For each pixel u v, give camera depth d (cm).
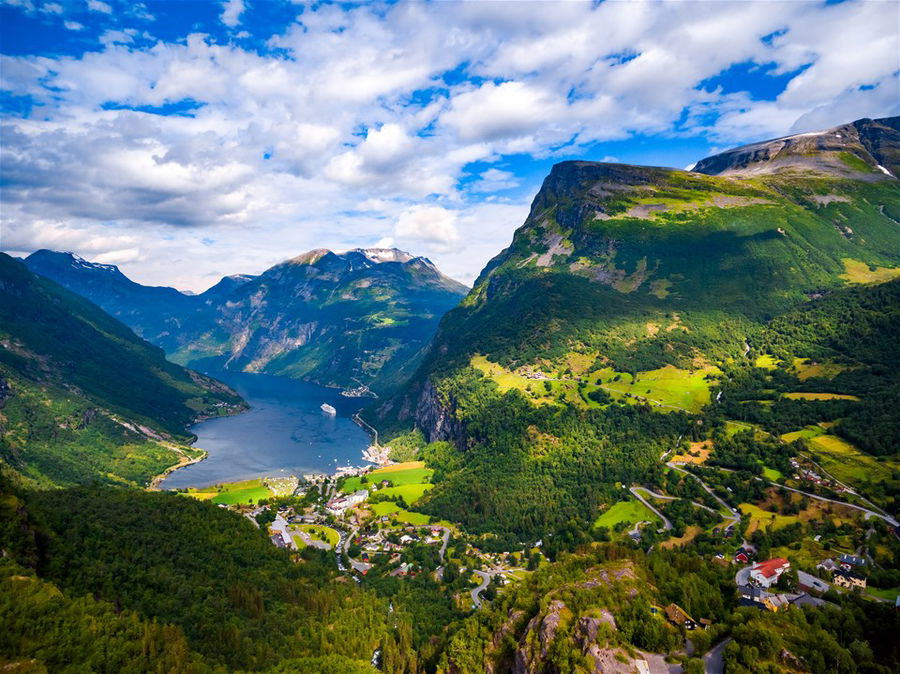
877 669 9306
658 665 10231
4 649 10050
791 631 10219
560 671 10462
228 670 12244
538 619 12050
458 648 13175
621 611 11481
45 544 13688
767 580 13675
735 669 9512
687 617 11519
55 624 10875
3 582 11300
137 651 11256
